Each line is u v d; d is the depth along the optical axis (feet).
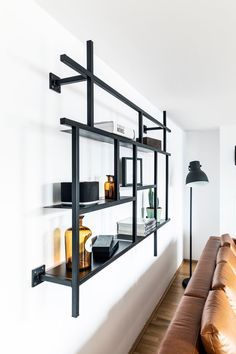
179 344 3.51
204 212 13.73
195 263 13.61
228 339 3.45
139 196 8.00
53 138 3.94
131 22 4.07
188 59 5.38
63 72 4.20
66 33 4.27
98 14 3.87
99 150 5.35
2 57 3.09
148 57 5.30
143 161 8.05
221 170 12.31
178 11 3.80
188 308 4.48
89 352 4.79
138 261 7.29
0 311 3.03
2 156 3.08
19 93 3.33
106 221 5.69
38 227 3.63
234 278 5.62
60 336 4.01
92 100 4.13
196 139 13.87
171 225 11.19
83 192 3.89
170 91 7.41
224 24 4.12
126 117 6.70
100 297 5.22
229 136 12.16
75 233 3.48
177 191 12.44
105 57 5.30
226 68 5.83
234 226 12.07
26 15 3.45
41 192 3.68
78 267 3.48
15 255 3.24
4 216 3.10
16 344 3.23
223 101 8.39
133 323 6.88
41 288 3.65
